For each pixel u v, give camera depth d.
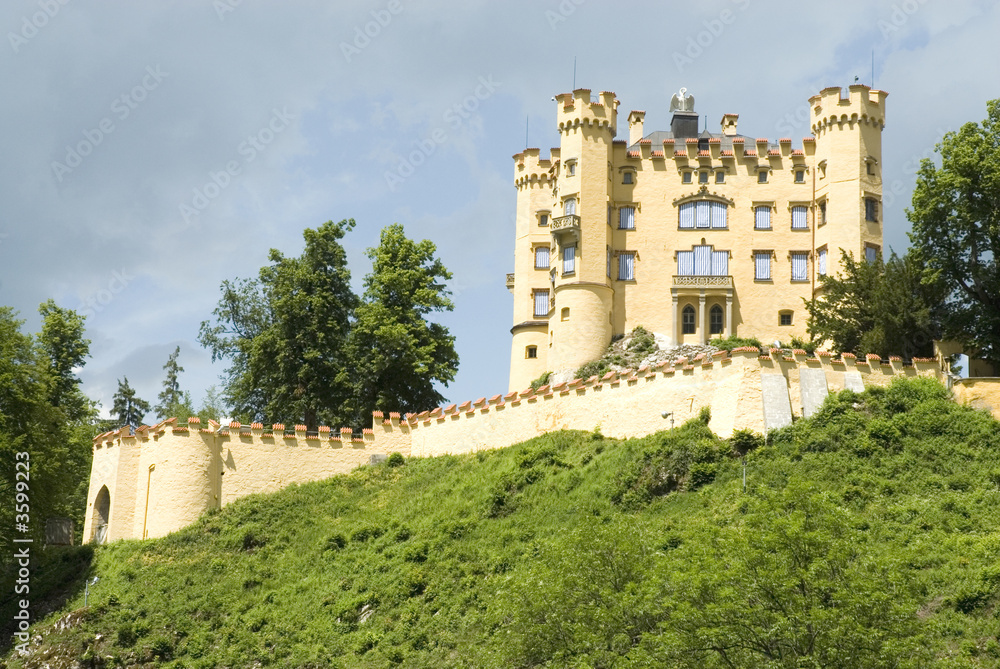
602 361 87.00
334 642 56.19
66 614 60.22
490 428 72.12
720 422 63.25
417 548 60.53
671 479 60.28
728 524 55.66
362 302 87.50
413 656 53.78
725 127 97.38
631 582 45.78
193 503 67.12
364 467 72.44
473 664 51.59
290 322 83.31
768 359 63.75
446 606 56.25
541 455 66.25
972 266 70.00
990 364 70.31
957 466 58.56
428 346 84.19
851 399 63.28
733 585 41.56
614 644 44.91
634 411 66.81
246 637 57.38
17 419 67.06
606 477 62.19
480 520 62.41
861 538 43.69
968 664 41.84
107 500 70.56
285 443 70.62
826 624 39.50
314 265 84.75
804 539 42.12
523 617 46.59
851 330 73.19
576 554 47.31
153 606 59.88
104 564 64.62
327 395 82.62
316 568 62.00
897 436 60.31
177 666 55.81
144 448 69.00
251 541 64.75
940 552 51.91
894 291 70.62
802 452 60.44
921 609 48.84
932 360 65.88
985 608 47.81
